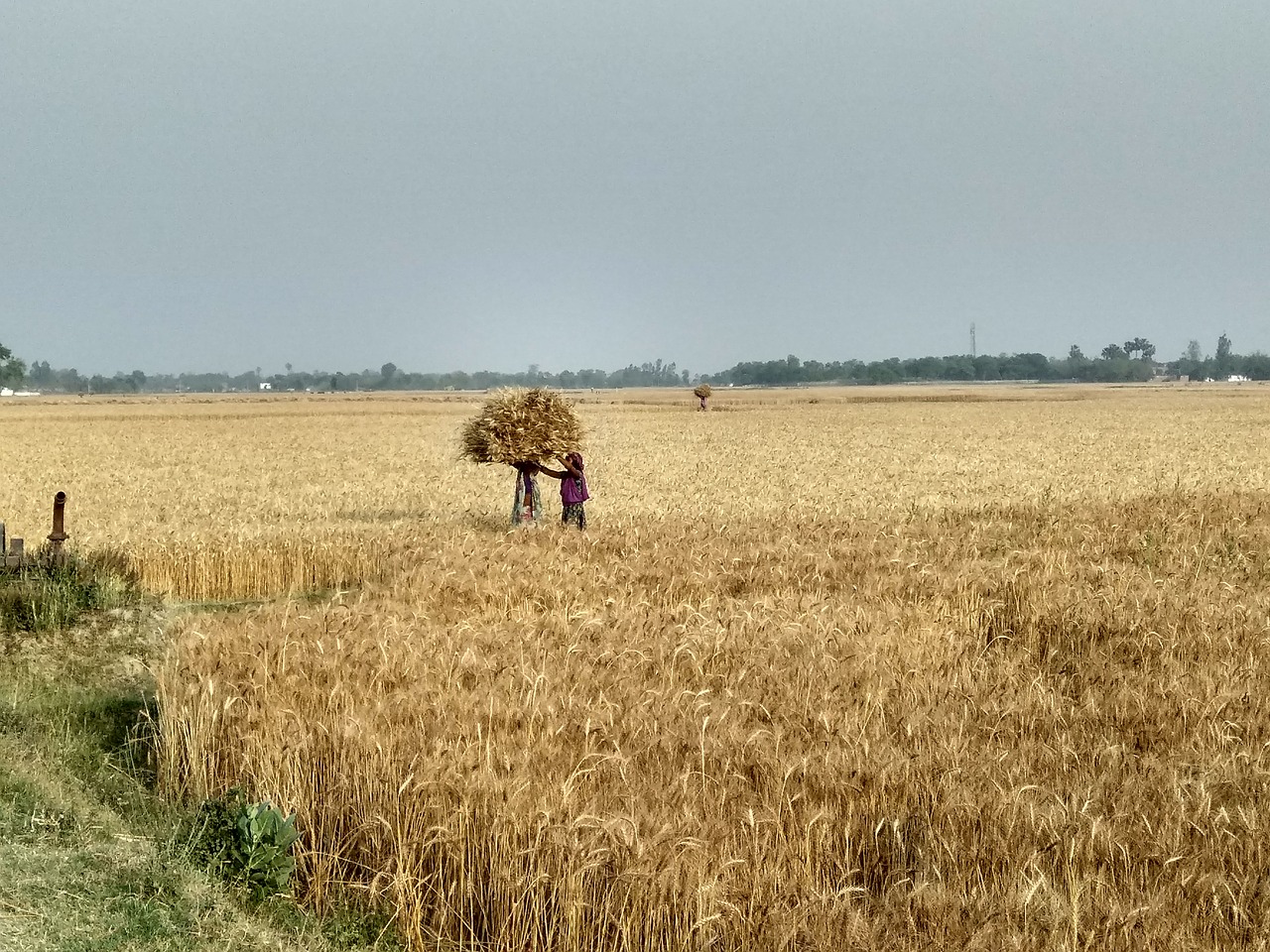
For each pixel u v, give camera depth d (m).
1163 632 11.98
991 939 5.74
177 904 6.82
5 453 48.59
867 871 6.96
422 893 7.12
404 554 17.48
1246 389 179.50
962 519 23.80
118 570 16.55
